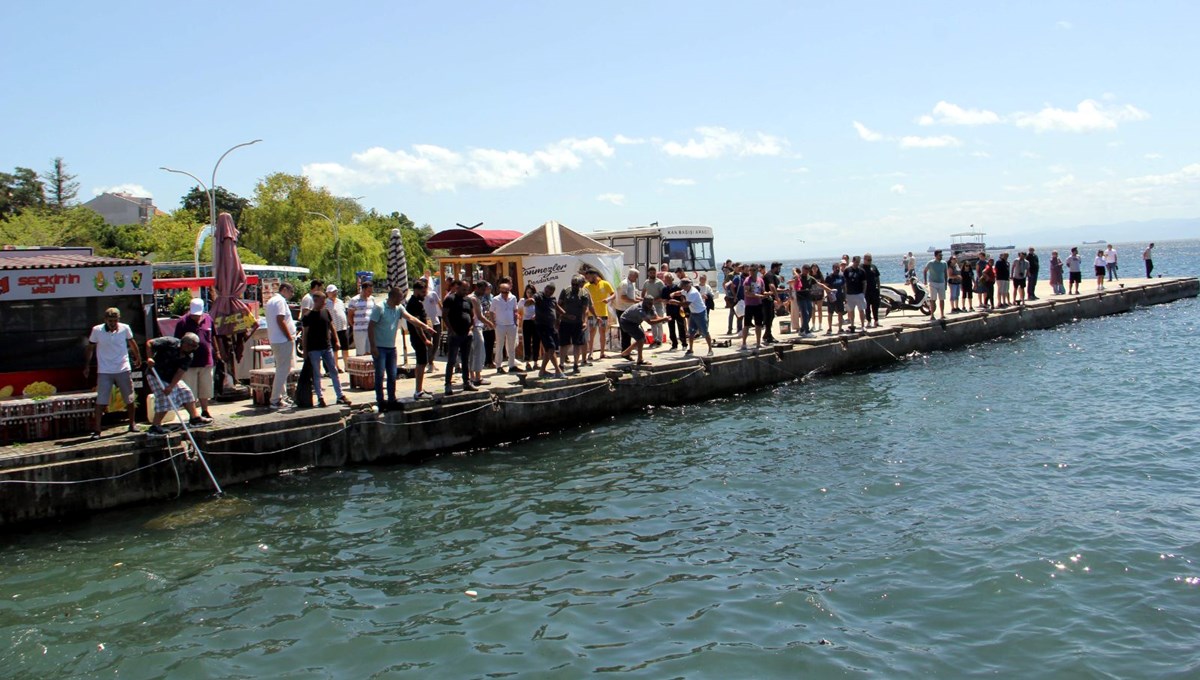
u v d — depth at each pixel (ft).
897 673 22.67
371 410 45.55
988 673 22.57
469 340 49.78
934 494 38.27
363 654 24.48
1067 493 37.96
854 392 65.21
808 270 78.48
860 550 31.65
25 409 37.99
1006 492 38.29
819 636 24.89
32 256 45.03
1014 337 97.66
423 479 42.73
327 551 32.89
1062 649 23.72
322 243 234.79
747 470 43.21
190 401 40.63
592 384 55.57
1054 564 29.48
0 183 265.75
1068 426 51.29
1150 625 24.98
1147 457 43.73
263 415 43.47
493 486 41.42
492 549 32.83
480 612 27.09
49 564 31.91
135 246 193.36
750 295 67.87
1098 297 118.83
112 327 38.29
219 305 49.47
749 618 26.16
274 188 245.45
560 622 26.22
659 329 71.77
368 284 57.00
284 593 28.91
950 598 27.25
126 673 23.70
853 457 45.16
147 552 32.99
